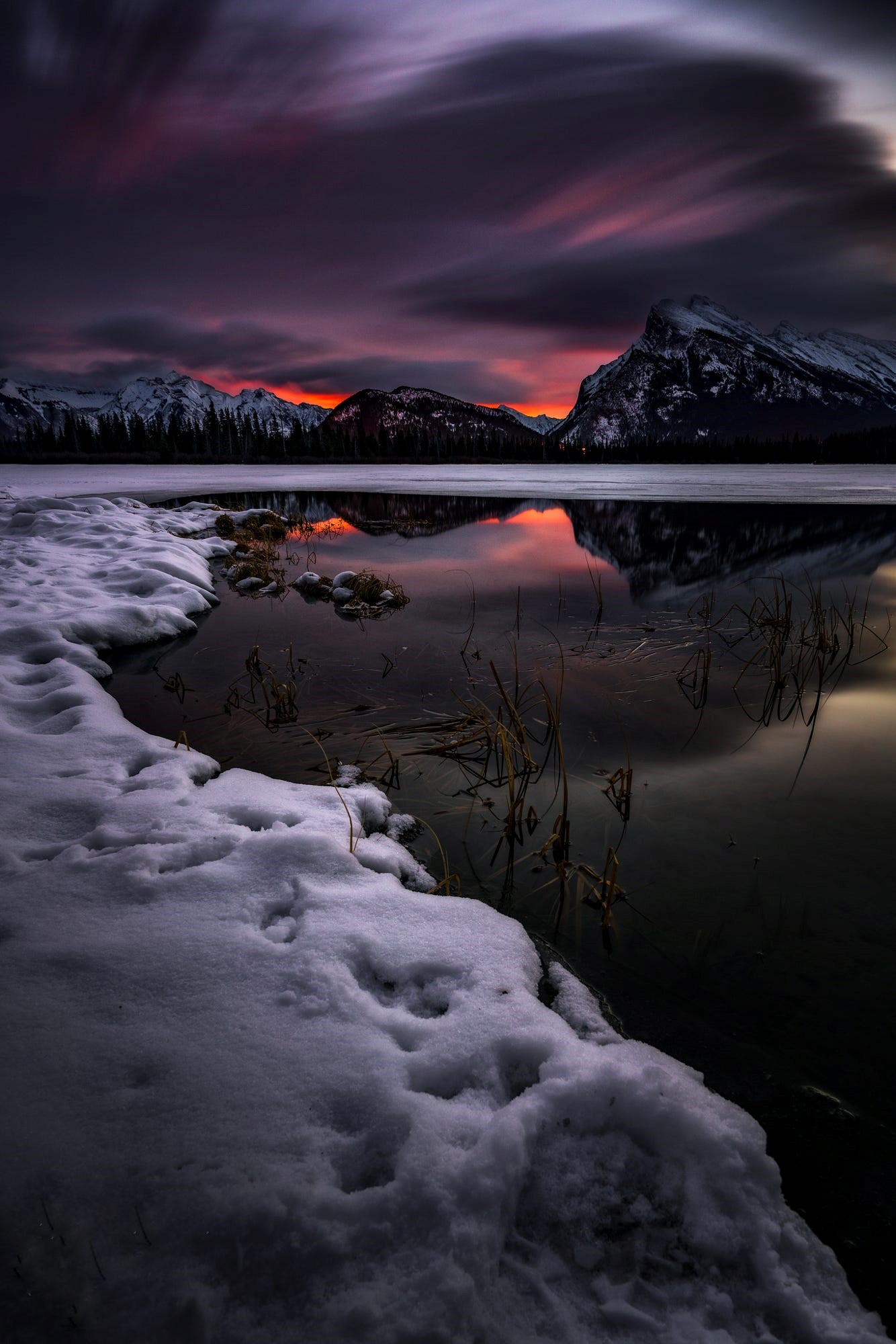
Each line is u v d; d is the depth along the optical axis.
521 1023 1.94
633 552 12.25
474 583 9.47
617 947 2.50
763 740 4.30
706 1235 1.47
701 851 3.11
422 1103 1.67
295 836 2.84
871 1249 1.51
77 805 3.21
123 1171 1.49
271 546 12.45
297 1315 1.25
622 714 4.76
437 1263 1.32
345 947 2.27
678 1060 2.00
